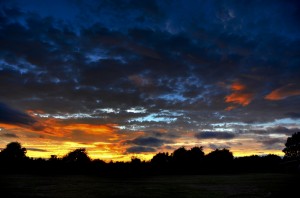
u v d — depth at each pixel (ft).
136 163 258.98
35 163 245.65
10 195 75.36
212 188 96.78
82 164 249.75
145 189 94.27
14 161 240.73
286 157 247.29
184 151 297.12
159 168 272.72
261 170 272.72
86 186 104.94
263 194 76.74
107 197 73.46
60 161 248.93
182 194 79.66
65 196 74.90
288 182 108.58
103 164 252.62
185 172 274.36
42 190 88.33
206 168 290.15
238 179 145.38
